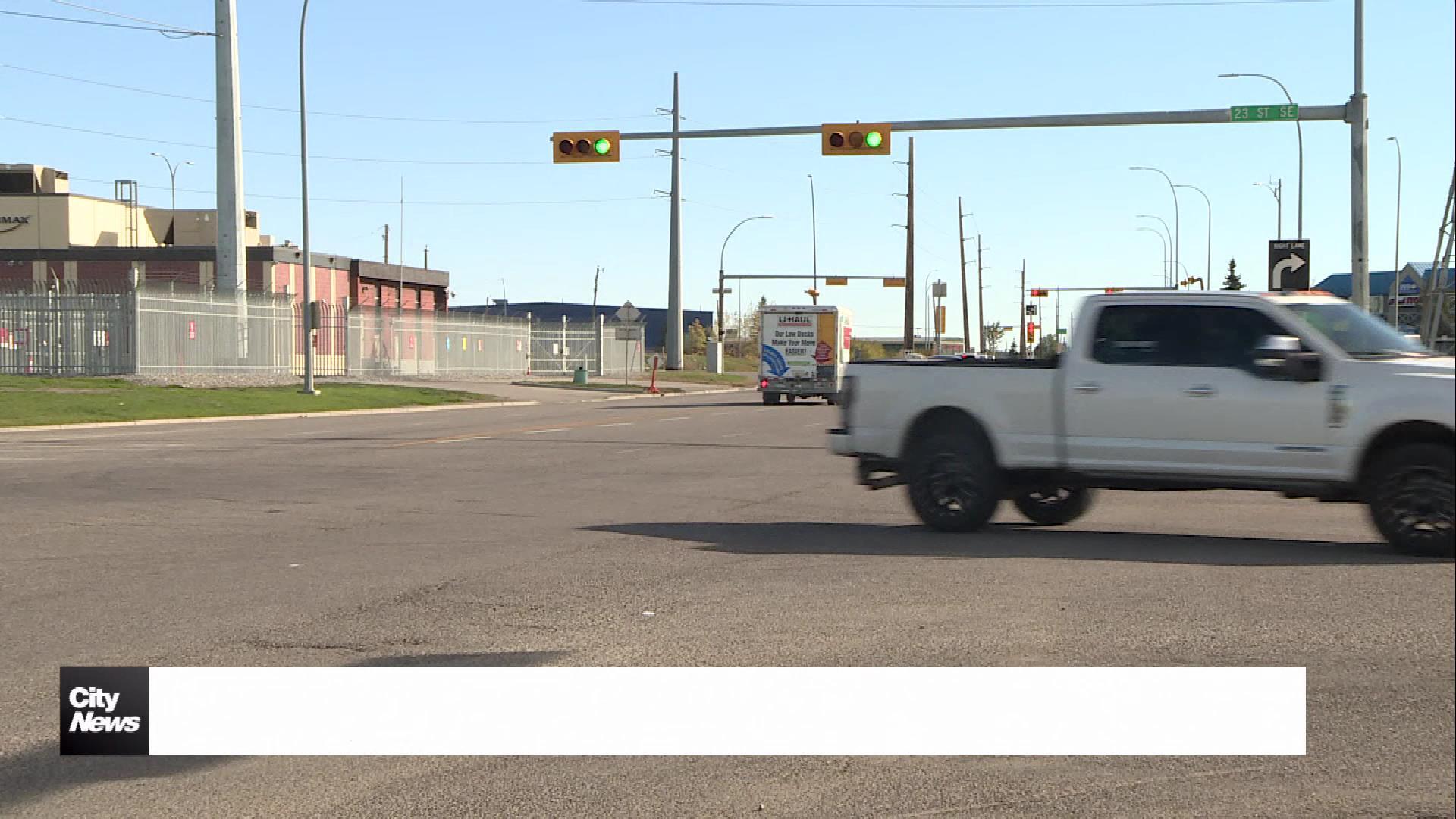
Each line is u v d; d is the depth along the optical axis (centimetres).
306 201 4072
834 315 4559
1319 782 566
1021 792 557
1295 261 2695
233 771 586
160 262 6197
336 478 1828
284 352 5009
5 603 932
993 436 1238
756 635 819
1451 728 632
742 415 3791
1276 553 1130
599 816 532
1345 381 1099
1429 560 1079
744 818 529
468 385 5459
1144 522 1365
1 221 6575
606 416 3747
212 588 986
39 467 1962
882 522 1359
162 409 3422
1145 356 1178
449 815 533
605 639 812
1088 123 2814
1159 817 529
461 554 1152
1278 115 2680
